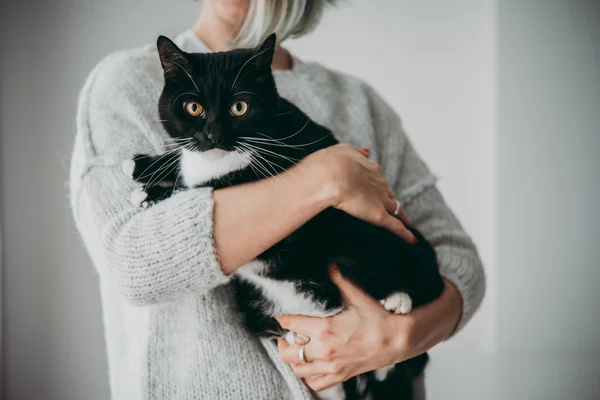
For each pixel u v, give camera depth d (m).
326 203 1.00
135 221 0.99
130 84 1.18
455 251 1.30
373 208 1.07
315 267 1.14
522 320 3.05
